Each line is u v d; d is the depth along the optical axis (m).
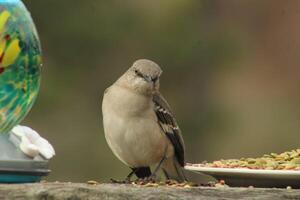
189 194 6.04
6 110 6.47
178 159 9.53
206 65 17.33
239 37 17.94
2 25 6.45
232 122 16.70
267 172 6.62
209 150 16.36
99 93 16.75
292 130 16.67
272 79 17.64
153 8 17.23
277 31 18.11
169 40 17.19
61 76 16.72
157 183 6.67
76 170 15.25
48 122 15.97
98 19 17.06
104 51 17.06
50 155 6.43
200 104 16.94
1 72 6.45
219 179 7.02
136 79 9.21
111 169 15.18
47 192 5.80
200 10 17.58
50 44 17.00
